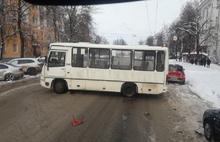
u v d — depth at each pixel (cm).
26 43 3847
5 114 897
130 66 1355
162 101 1261
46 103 1111
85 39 4178
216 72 2875
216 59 5034
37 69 2405
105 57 1368
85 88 1379
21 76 1986
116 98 1318
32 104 1080
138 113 979
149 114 961
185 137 695
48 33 5694
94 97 1316
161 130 754
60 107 1038
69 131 725
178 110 1042
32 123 794
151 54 1348
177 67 2055
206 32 4981
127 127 780
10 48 4612
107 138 673
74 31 3916
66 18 3894
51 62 1398
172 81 2053
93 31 4503
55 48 1391
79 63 1381
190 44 5434
